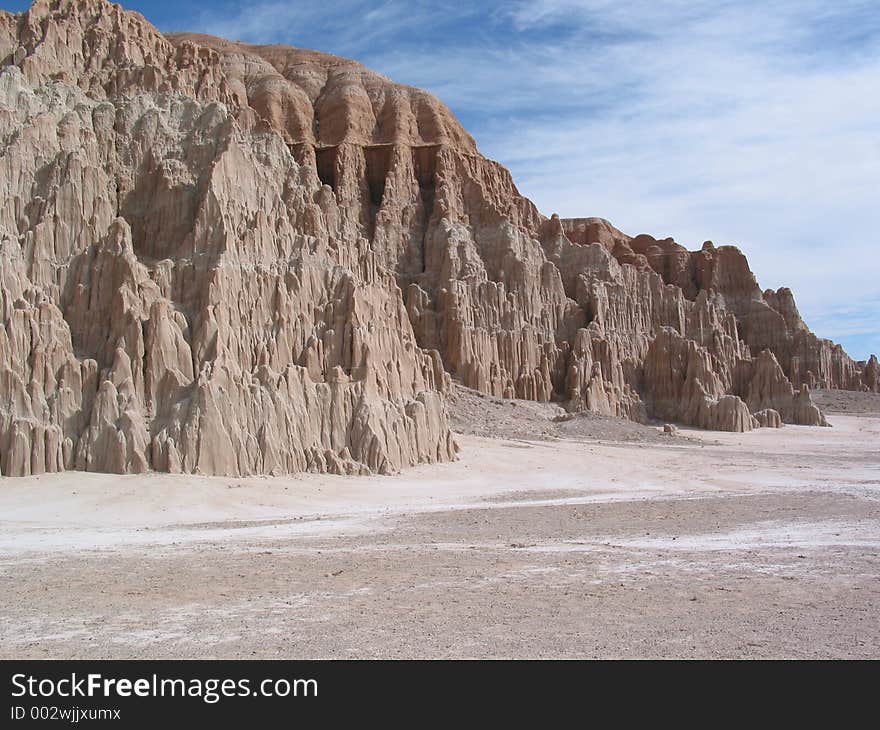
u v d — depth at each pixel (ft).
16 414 148.87
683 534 107.96
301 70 442.91
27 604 71.56
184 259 185.47
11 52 226.79
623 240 500.33
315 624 64.49
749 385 406.41
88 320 168.45
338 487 157.28
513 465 204.44
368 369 189.06
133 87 229.45
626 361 393.09
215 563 88.69
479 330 340.18
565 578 79.97
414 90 433.89
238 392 160.66
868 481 183.83
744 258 501.97
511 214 409.08
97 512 126.82
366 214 383.24
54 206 180.45
